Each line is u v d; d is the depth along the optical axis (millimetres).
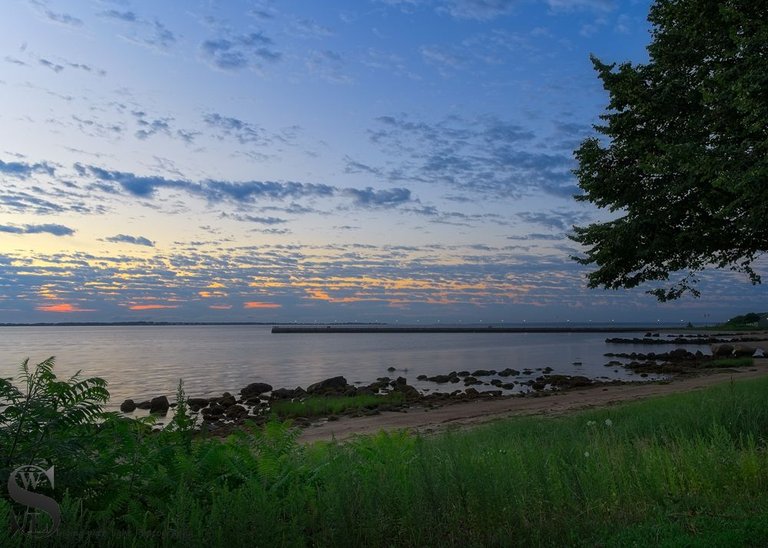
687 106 15852
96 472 4355
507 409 23266
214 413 28922
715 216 13070
